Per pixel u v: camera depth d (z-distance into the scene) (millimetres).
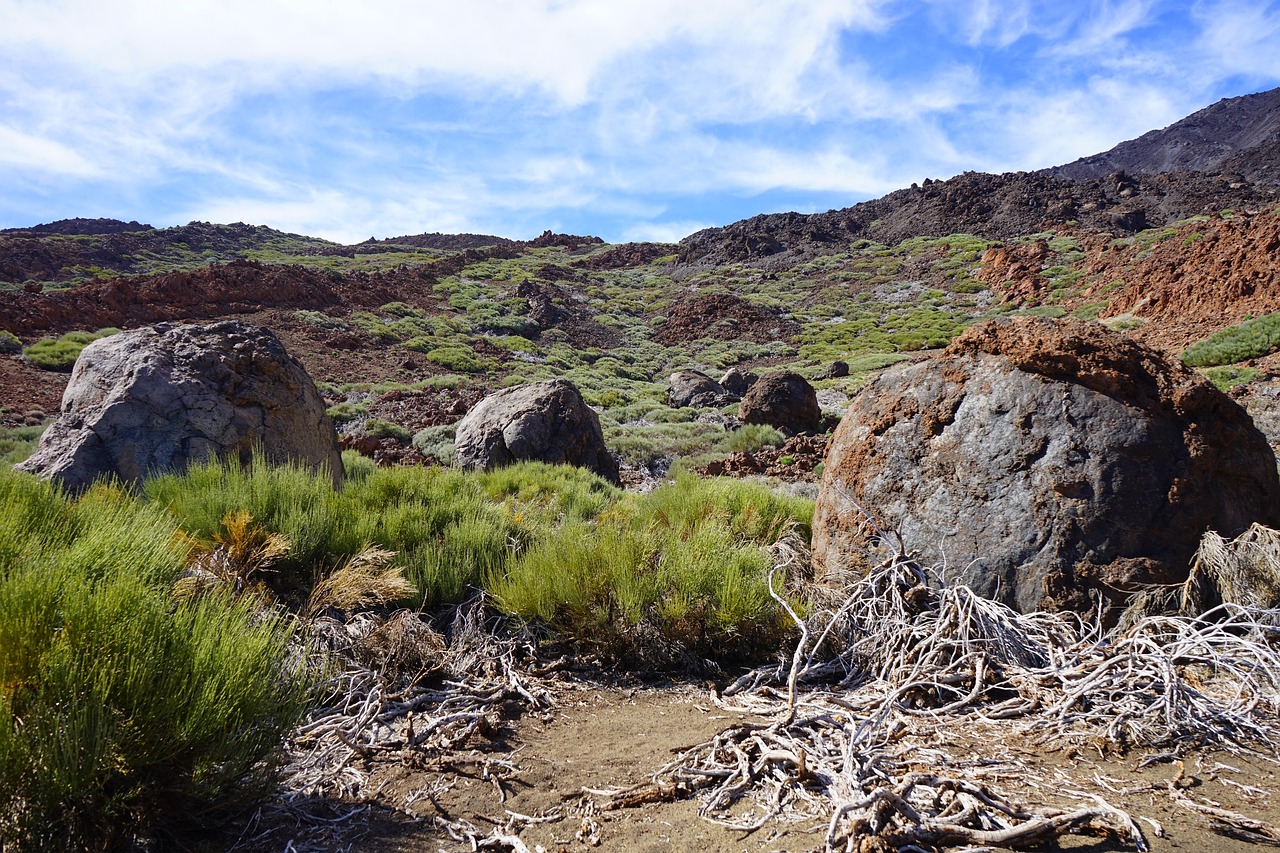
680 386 30703
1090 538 3844
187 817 2318
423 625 4004
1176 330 30516
